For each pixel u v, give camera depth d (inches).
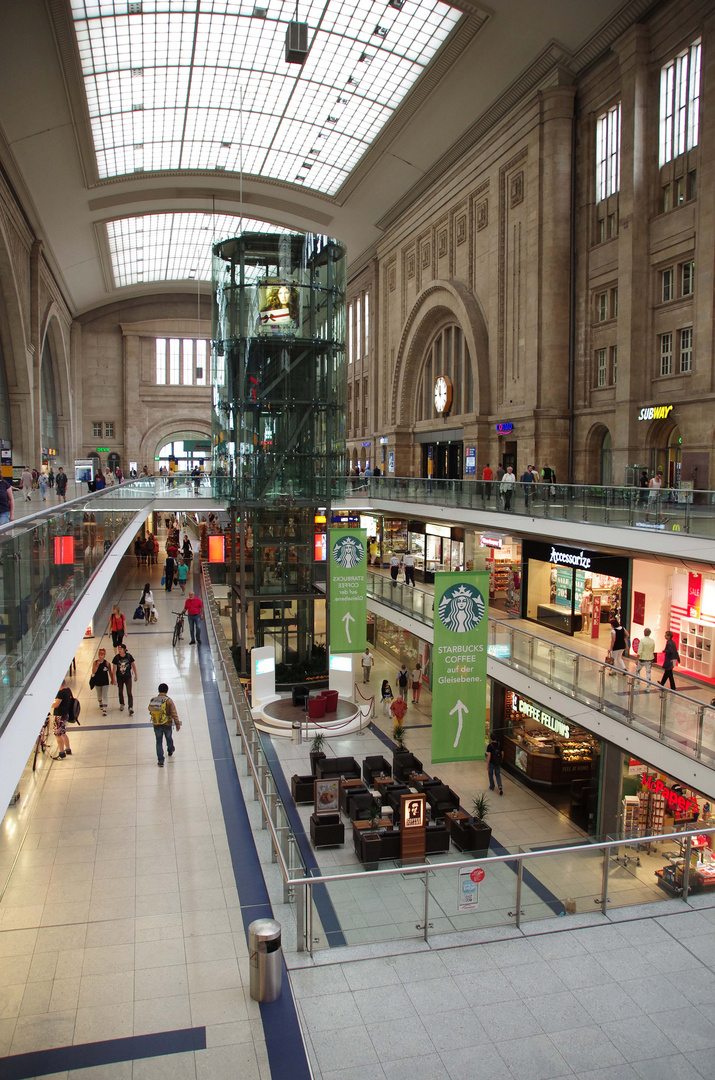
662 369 904.9
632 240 910.4
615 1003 246.7
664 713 516.4
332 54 1222.3
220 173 1611.7
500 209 1189.1
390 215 1621.6
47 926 316.5
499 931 286.0
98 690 617.9
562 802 723.4
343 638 770.2
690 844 313.7
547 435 1076.5
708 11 786.8
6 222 1212.5
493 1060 223.1
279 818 366.6
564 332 1069.8
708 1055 226.2
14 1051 237.6
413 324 1520.7
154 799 448.8
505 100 1132.5
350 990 254.1
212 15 1123.3
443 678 499.8
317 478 981.8
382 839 541.0
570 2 908.0
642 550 641.6
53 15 968.3
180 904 335.0
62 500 896.3
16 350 1358.3
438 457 1509.6
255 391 954.1
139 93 1304.1
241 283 948.6
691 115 837.2
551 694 666.8
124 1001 263.4
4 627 219.3
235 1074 224.4
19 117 1121.4
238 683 593.0
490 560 1096.8
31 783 471.5
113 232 1824.6
